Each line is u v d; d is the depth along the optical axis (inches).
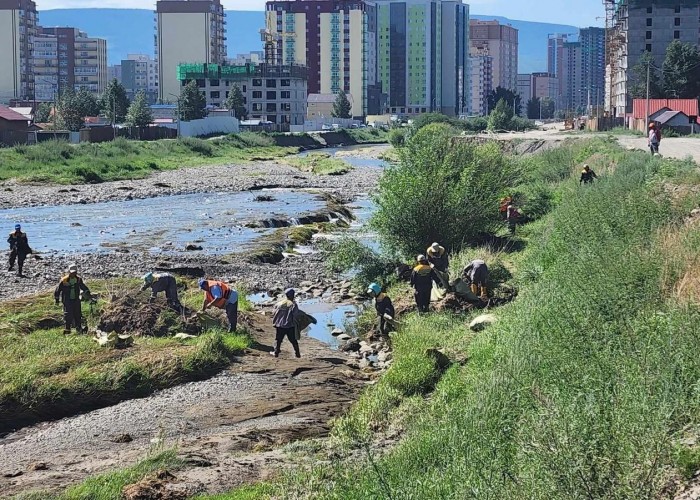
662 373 514.9
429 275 1043.9
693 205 1097.4
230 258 1557.6
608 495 404.8
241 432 701.9
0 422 734.5
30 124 4931.1
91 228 2033.7
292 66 7583.7
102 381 801.6
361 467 552.4
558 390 541.3
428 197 1348.4
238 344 946.1
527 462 450.3
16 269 1453.0
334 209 2375.7
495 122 6870.1
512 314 854.5
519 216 1606.8
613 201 1164.5
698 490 414.9
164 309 1010.7
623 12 6176.2
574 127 6565.0
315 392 818.2
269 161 4584.2
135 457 641.6
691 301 642.8
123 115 6309.1
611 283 735.1
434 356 801.6
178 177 3491.6
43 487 584.7
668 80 5359.3
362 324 1085.1
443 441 548.4
